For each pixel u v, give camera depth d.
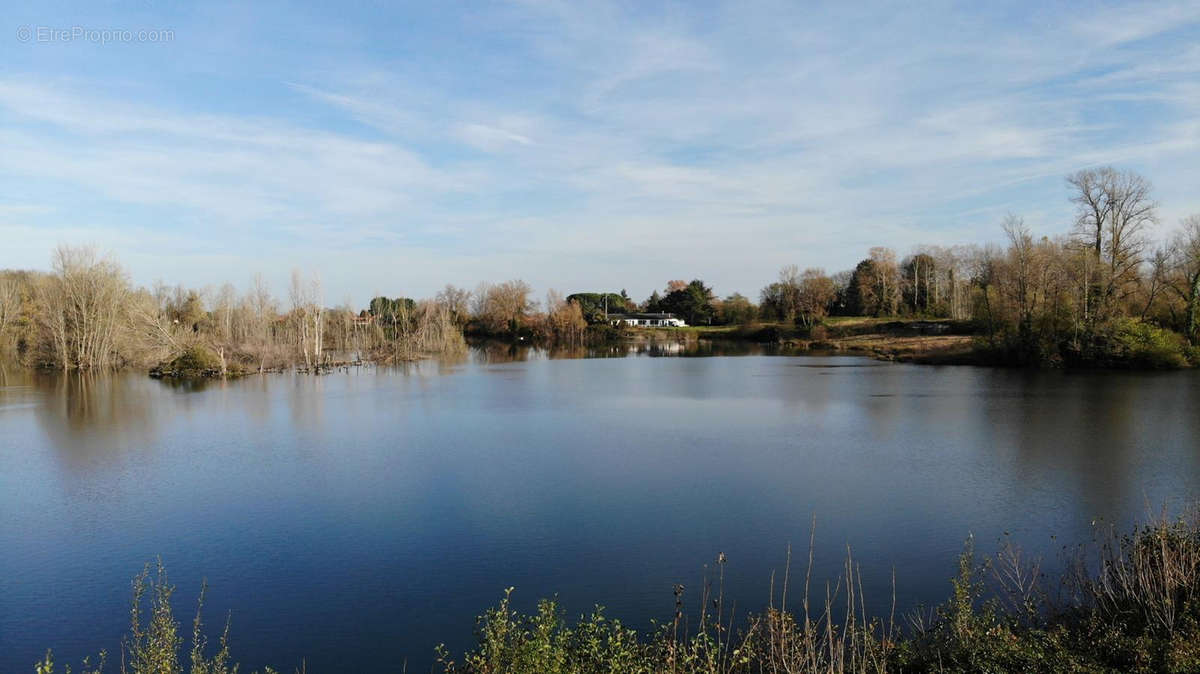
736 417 41.69
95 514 23.25
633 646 11.44
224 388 59.66
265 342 80.69
